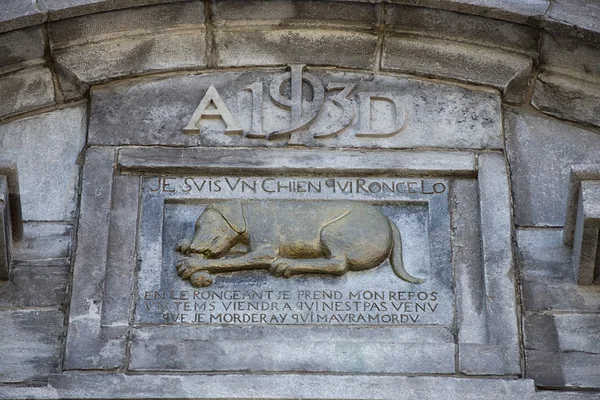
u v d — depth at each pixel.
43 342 5.80
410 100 6.48
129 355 5.72
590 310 5.90
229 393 5.61
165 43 6.58
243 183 6.23
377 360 5.71
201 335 5.80
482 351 5.73
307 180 6.24
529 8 6.43
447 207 6.18
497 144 6.35
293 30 6.62
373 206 6.17
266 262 5.96
